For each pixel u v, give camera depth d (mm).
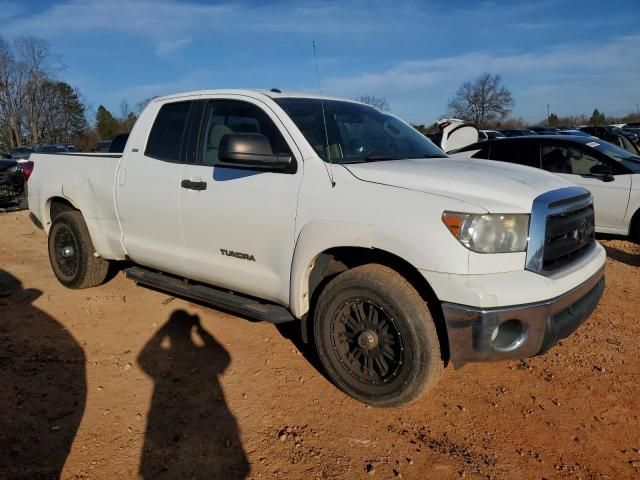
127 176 4543
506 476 2721
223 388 3537
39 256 7121
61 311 4879
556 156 8211
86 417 3172
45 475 2662
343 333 3365
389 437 3031
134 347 4152
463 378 3703
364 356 3271
